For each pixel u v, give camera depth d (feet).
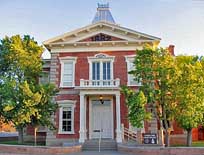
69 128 98.32
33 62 95.09
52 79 101.86
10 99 81.25
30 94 80.07
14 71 93.45
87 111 98.58
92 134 97.50
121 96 97.81
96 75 101.35
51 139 96.89
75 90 100.53
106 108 99.35
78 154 72.18
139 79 79.87
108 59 101.55
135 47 101.24
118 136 90.43
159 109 78.18
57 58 103.60
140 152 70.44
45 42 103.09
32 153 72.43
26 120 79.97
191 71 73.97
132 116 73.31
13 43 93.25
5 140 122.31
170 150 67.56
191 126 76.23
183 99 73.46
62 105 99.81
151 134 80.59
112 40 102.27
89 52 102.99
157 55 77.00
